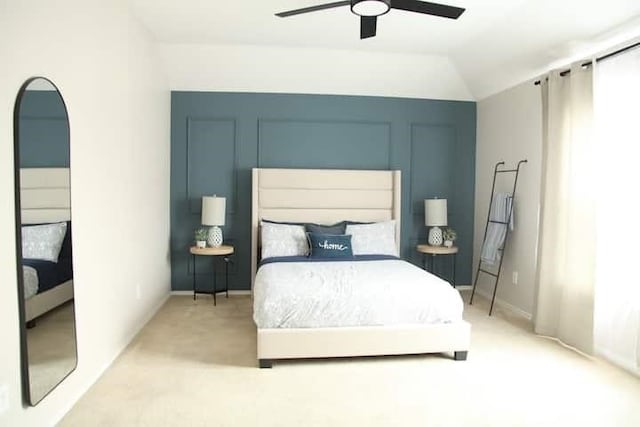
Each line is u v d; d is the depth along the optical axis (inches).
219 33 160.7
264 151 199.6
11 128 74.9
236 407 97.3
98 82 111.3
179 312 170.2
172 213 196.5
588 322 129.1
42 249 84.1
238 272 201.3
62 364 91.3
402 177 207.0
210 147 197.3
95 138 109.7
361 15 112.2
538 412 96.7
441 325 123.6
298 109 200.1
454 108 208.7
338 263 160.9
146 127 156.9
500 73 176.9
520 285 172.2
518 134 175.3
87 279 105.3
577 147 133.3
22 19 77.7
